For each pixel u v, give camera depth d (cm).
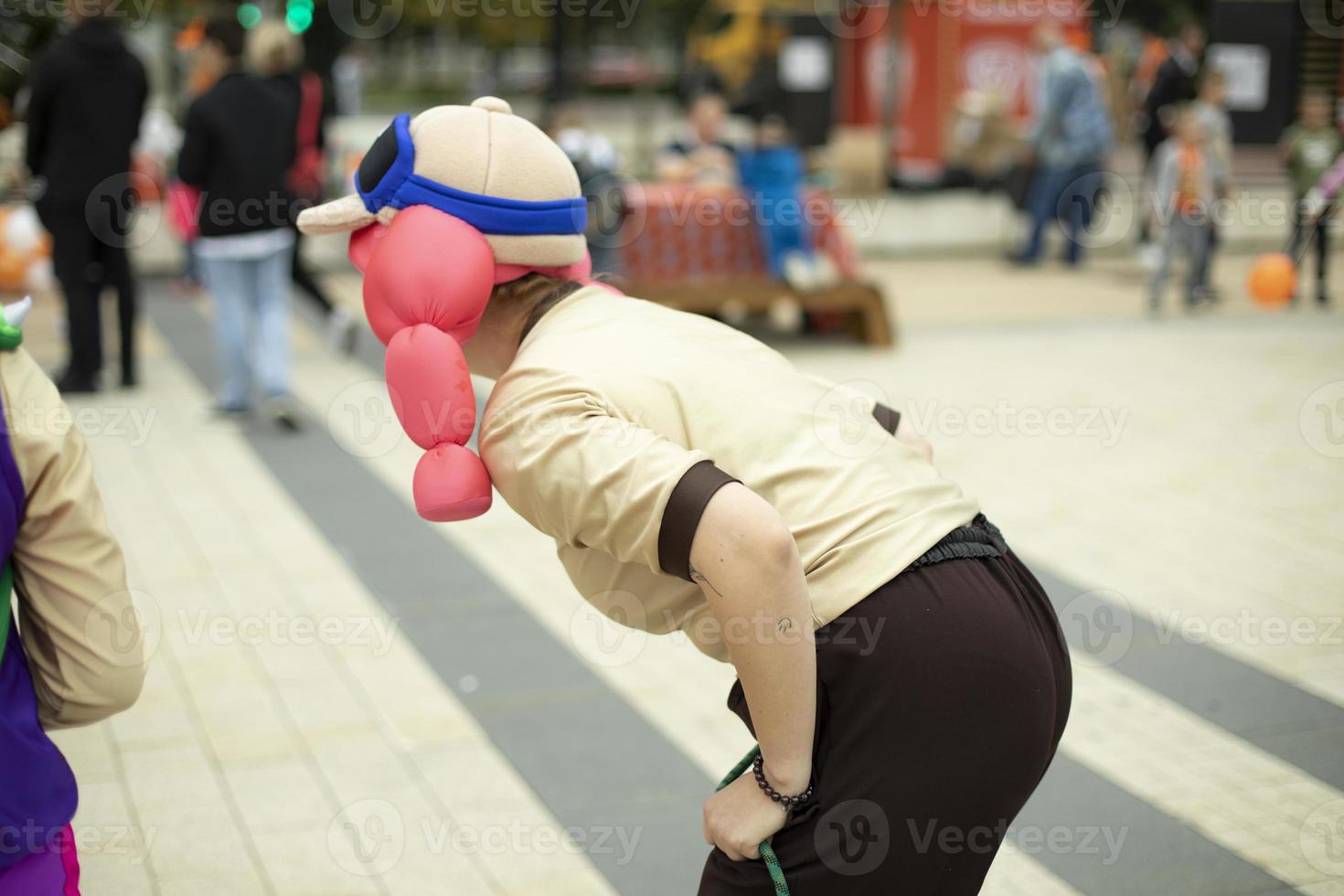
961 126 1411
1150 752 340
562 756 337
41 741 161
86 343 696
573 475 156
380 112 2023
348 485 561
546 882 280
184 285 1022
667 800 316
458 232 167
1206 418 676
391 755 335
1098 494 555
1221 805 313
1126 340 877
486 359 188
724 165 893
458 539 500
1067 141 1179
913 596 161
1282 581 458
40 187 676
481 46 2231
